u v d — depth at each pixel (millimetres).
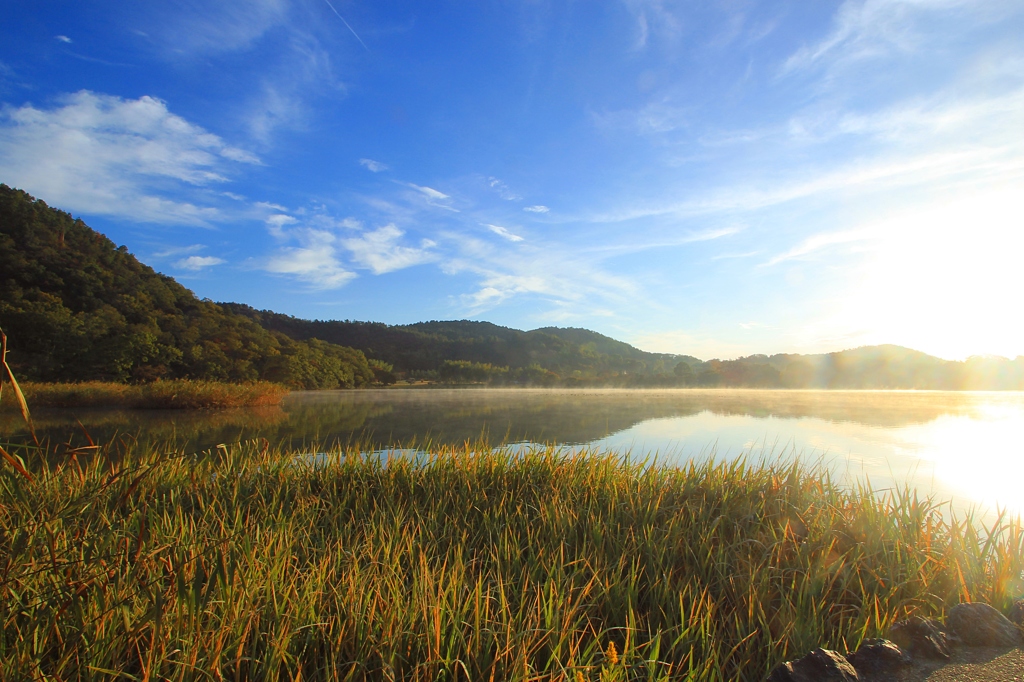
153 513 3996
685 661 2824
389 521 4684
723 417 19141
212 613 2490
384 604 2840
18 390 2371
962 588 3379
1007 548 3979
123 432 13844
